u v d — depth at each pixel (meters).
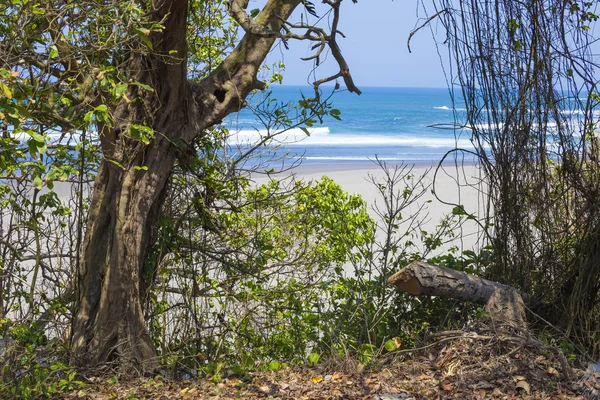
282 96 87.94
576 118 5.57
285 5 6.45
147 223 6.20
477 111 5.79
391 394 4.51
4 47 4.73
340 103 88.06
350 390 4.67
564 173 5.62
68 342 5.96
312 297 7.18
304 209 8.11
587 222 5.57
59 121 5.12
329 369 5.29
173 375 5.80
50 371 5.29
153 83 5.82
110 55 5.87
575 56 5.48
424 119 63.62
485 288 5.66
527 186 5.75
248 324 6.89
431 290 5.63
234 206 7.54
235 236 7.64
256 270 7.36
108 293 5.79
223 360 6.41
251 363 5.72
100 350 5.77
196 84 6.31
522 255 5.90
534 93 5.59
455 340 5.23
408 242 6.82
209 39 7.97
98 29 5.52
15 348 5.28
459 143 42.72
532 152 5.69
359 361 5.39
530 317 5.85
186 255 7.08
